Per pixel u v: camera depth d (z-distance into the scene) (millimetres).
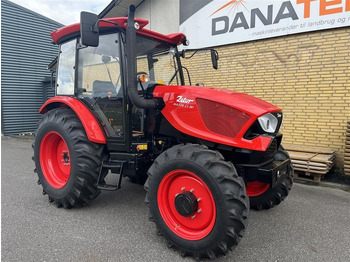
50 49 11109
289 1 4832
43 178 3455
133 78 2582
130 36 2541
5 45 9773
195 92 2643
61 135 3178
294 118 5098
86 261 2211
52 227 2791
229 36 5637
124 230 2744
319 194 3889
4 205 3377
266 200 3213
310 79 4852
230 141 2418
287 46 5020
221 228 2086
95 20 2535
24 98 10516
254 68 5465
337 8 4418
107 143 3127
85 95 3291
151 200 2475
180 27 6359
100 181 3137
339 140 4668
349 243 2545
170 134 2932
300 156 4391
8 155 6688
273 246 2484
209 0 5816
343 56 4504
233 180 2121
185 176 2340
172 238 2357
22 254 2303
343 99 4578
